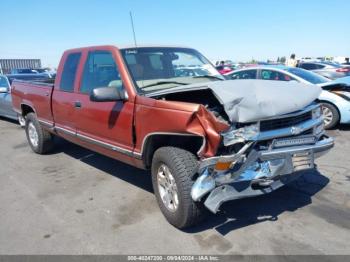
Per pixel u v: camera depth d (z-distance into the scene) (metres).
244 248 3.03
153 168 3.55
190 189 3.10
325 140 3.60
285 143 3.17
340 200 3.91
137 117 3.59
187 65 4.58
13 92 6.90
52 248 3.18
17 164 5.84
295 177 3.53
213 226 3.43
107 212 3.86
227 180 3.00
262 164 3.10
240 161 2.96
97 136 4.43
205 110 2.91
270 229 3.33
